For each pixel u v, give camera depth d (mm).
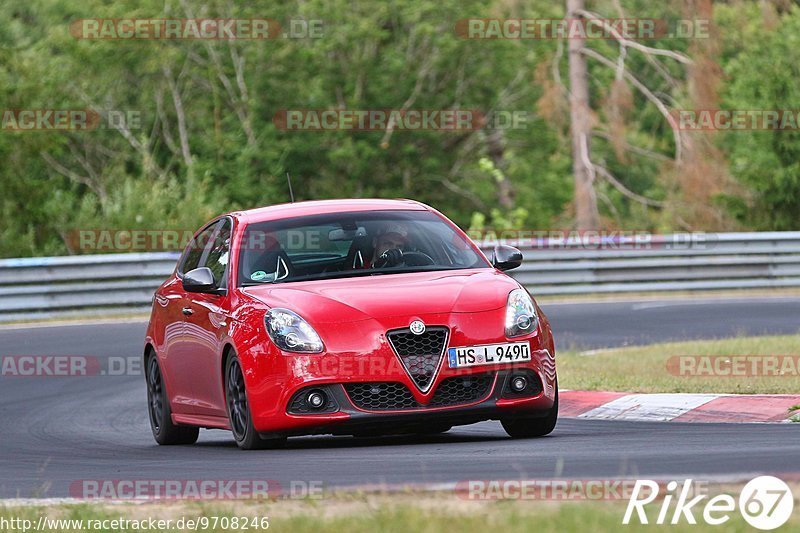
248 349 27172
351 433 26719
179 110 142250
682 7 97438
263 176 142000
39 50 142875
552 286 79875
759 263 82188
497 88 145875
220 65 143750
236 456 26859
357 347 26203
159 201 101875
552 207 146875
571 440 27078
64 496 22422
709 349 46312
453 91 146500
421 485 20000
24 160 105875
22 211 103062
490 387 26594
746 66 128750
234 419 28266
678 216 103688
